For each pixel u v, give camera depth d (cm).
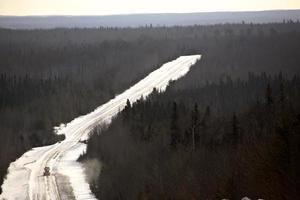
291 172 8119
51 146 16325
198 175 10250
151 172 11375
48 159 14500
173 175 10725
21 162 14312
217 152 11500
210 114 15725
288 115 11506
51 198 10831
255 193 8194
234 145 11725
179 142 12912
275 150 8925
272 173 8456
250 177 8875
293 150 8550
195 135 13062
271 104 14688
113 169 12412
